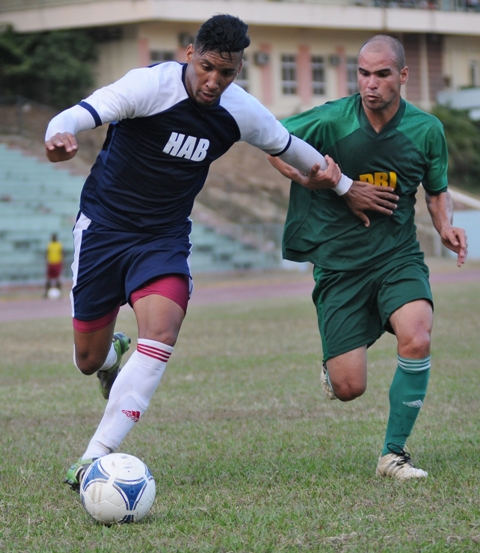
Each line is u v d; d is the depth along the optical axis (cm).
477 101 10662
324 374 1267
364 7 9750
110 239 1110
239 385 1997
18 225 6388
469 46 11319
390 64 1145
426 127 1200
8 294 5831
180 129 1058
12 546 877
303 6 9250
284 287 5997
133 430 1520
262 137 1123
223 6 8669
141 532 907
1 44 8300
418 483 1075
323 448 1318
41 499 1063
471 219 8669
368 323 1213
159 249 1105
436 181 1227
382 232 1206
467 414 1555
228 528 910
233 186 8106
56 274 5616
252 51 9300
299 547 845
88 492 945
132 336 3100
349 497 1020
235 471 1175
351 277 1212
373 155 1194
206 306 4459
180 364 2384
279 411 1669
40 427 1584
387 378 2025
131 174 1084
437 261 8100
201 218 7281
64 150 959
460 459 1205
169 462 1250
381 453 1199
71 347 2909
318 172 1156
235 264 7012
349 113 1205
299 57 9675
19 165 7194
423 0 10512
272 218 7706
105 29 8656
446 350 2425
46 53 8325
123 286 1135
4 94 8494
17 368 2434
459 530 877
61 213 6762
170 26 8744
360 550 827
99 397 1936
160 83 1041
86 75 8406
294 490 1062
